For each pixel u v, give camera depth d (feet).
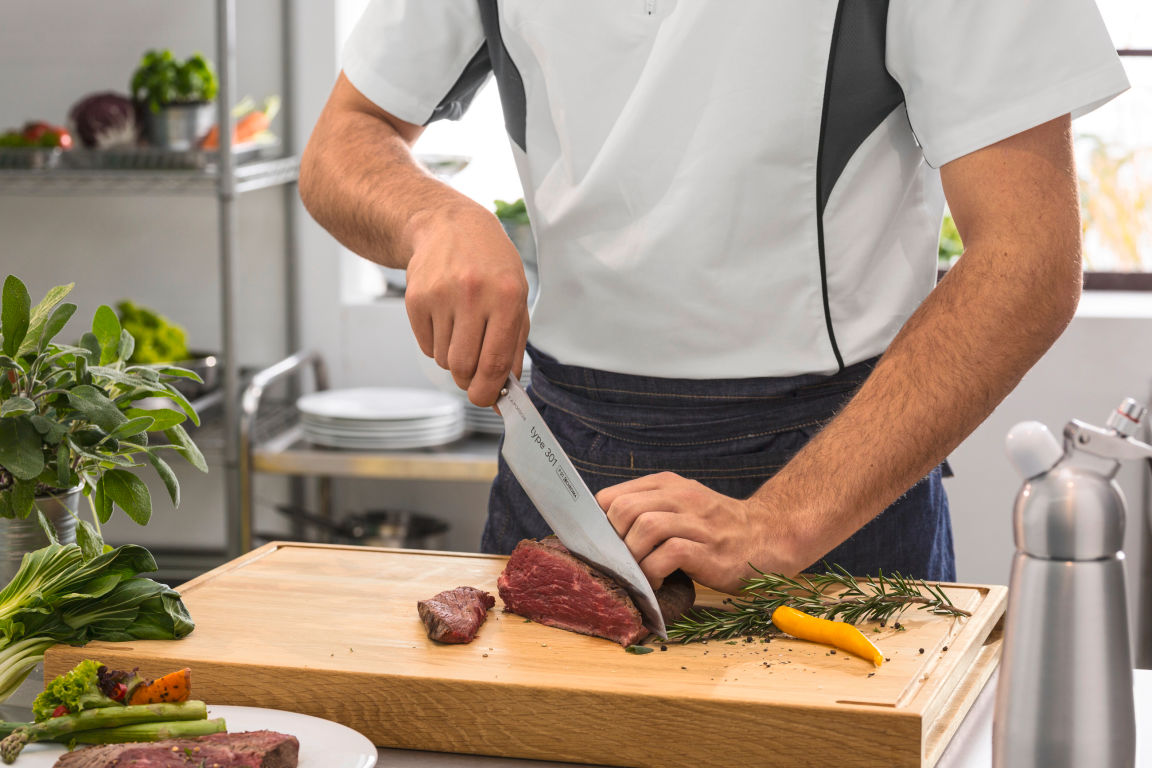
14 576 3.49
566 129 4.05
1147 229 9.53
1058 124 3.54
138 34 9.14
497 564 3.94
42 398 3.48
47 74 9.21
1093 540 2.02
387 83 4.41
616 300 4.06
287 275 9.39
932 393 3.44
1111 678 2.03
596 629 3.25
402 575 3.82
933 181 4.06
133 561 3.30
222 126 7.93
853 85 3.77
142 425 3.53
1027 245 3.45
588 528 3.45
